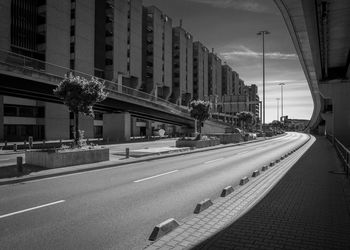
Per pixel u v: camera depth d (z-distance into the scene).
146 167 16.55
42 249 5.16
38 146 31.06
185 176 13.41
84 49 57.62
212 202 8.23
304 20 17.52
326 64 31.89
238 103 83.94
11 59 32.28
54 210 7.64
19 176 12.23
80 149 16.89
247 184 10.98
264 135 66.81
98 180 12.23
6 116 45.88
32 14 49.56
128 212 7.50
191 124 72.19
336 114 36.22
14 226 6.37
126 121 50.03
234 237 5.58
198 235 5.69
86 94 17.50
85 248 5.22
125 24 71.12
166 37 93.44
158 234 5.67
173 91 103.31
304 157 22.00
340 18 19.28
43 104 49.91
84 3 57.72
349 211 7.39
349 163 12.37
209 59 134.88
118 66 68.25
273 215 7.02
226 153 26.70
